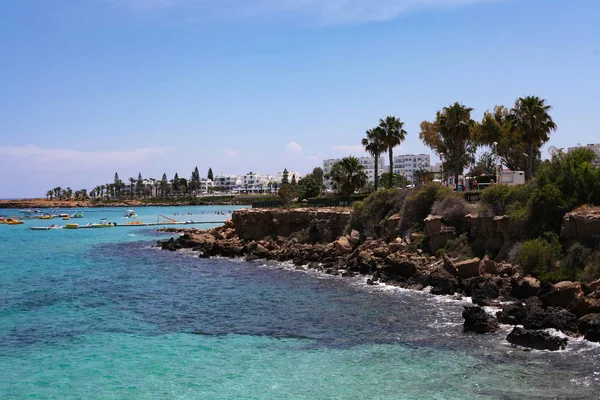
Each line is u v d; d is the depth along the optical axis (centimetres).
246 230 8106
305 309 3756
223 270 5869
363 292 4247
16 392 2348
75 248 8762
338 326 3275
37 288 4884
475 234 4781
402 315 3459
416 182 7669
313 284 4725
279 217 7681
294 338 3069
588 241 3691
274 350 2862
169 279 5319
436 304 3728
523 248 3956
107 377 2506
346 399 2206
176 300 4244
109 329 3372
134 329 3362
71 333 3291
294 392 2289
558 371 2419
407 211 5703
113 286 4950
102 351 2906
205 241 8331
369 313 3547
